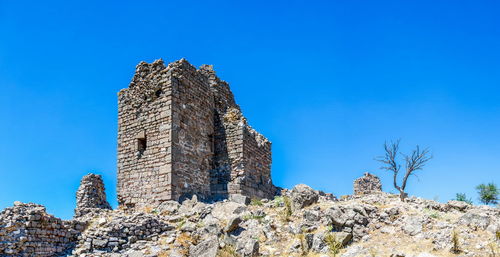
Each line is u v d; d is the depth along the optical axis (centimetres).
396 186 2588
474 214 2055
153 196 2717
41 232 2067
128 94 3006
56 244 2119
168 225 2341
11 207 2066
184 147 2828
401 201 2495
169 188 2661
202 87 3131
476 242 1869
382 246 1961
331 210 2153
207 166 3031
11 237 1975
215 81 3356
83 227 2270
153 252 2095
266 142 3431
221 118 3184
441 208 2284
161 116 2811
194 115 2983
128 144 2917
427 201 2430
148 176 2773
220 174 3055
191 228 2275
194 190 2845
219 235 2220
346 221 2108
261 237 2173
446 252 1819
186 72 2977
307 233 2102
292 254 2003
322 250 1997
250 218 2336
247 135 3138
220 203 2530
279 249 2067
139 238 2223
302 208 2412
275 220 2302
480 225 2006
